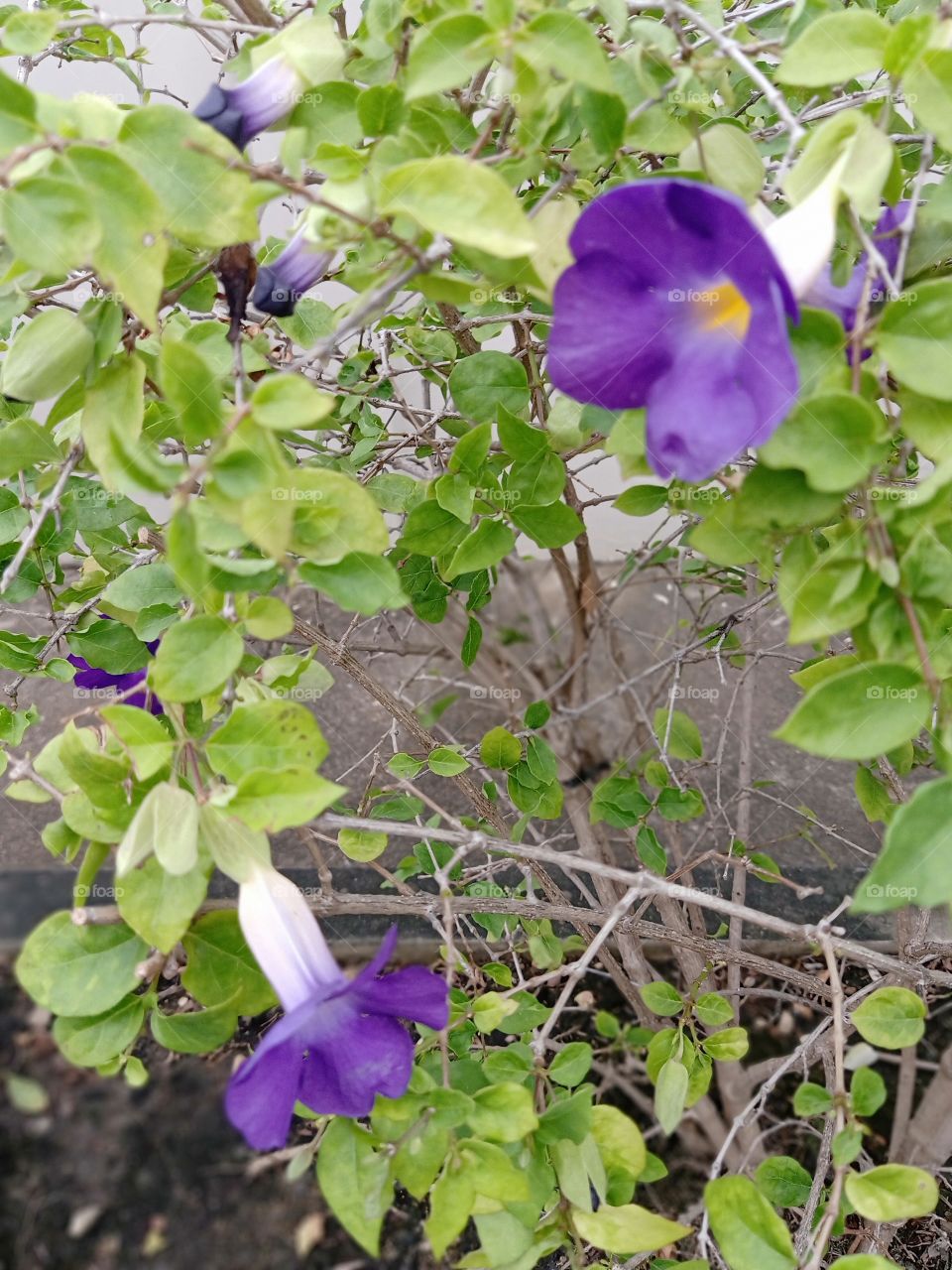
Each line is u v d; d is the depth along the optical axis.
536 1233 0.26
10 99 0.19
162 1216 0.52
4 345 0.34
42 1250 0.51
